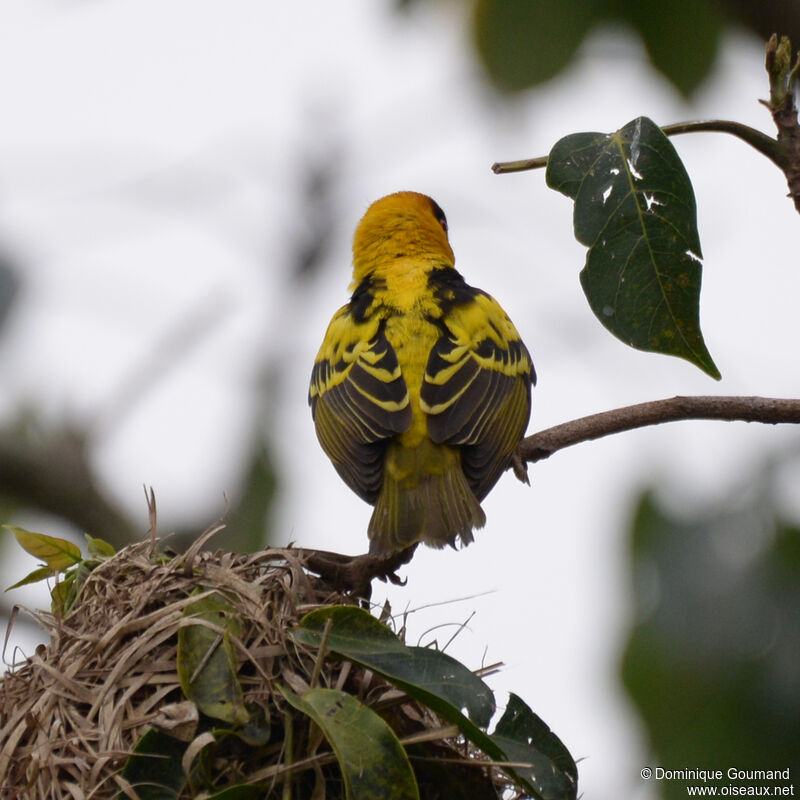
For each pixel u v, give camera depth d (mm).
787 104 7301
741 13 10172
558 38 10070
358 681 7074
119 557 7801
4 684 7516
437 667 6832
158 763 6699
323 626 6992
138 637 7180
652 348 7574
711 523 6918
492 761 6887
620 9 9961
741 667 6668
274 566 7645
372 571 8078
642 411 8375
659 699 6727
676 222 7551
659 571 6930
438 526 8984
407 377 9719
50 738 7020
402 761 6434
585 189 7664
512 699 7023
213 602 7160
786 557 6730
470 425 9484
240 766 6758
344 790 6727
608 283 7605
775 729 6586
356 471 9469
